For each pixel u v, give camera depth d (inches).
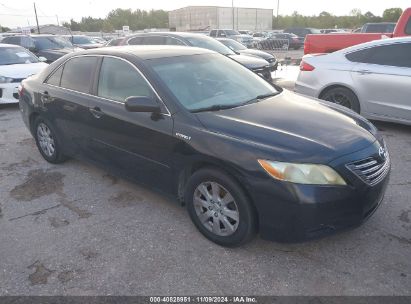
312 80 268.1
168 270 118.9
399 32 322.3
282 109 141.5
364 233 134.0
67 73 183.9
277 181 110.3
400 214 145.6
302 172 109.6
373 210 124.0
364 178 116.2
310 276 114.2
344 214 113.7
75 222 147.8
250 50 503.5
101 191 173.0
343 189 111.6
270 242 130.4
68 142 187.0
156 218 148.6
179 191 139.1
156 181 146.6
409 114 230.4
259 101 150.3
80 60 178.1
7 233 141.7
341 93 256.4
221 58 176.2
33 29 1333.7
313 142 116.4
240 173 115.3
